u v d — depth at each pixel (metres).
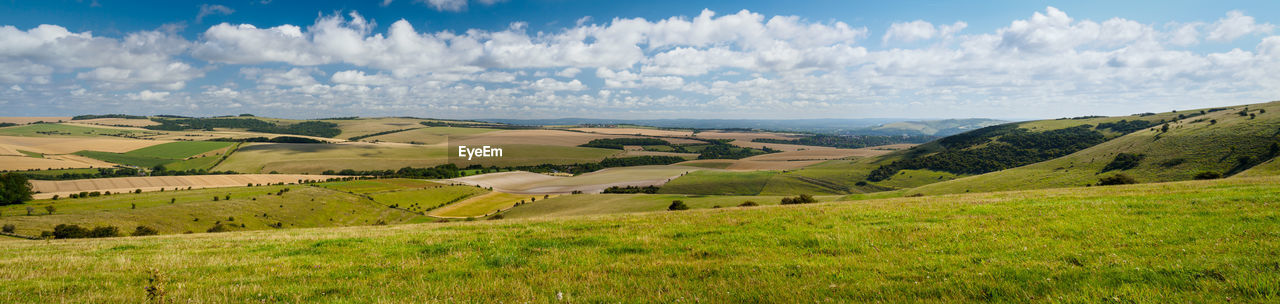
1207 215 13.73
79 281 10.16
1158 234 11.55
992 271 8.82
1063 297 7.16
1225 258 8.62
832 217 17.61
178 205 94.94
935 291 7.86
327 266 11.67
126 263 12.70
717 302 7.75
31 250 17.03
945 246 11.71
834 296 7.82
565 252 12.71
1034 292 7.51
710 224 17.33
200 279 10.27
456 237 16.38
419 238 16.42
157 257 13.68
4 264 12.88
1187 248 9.92
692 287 8.64
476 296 8.38
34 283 9.95
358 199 121.69
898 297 7.64
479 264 11.41
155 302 8.19
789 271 9.59
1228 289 7.10
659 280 9.23
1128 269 8.38
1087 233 12.28
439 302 8.02
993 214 16.28
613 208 97.75
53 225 70.12
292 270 11.27
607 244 13.87
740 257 11.43
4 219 72.00
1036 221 14.42
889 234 13.58
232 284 9.73
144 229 66.69
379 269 11.16
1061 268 8.82
